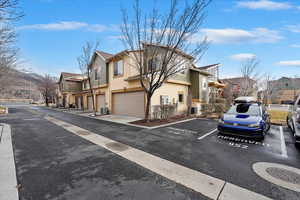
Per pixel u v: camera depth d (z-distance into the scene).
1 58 9.72
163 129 8.67
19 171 3.64
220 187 2.98
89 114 16.88
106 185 3.06
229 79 28.97
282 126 9.49
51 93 36.19
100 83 18.80
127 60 14.14
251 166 3.95
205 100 17.41
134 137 6.95
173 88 14.34
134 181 3.21
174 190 2.88
